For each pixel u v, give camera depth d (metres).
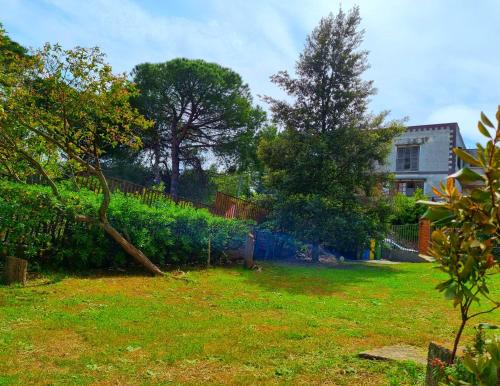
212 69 32.53
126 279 10.02
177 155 33.59
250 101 35.28
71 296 7.79
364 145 18.06
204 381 4.26
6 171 11.59
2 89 9.48
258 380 4.34
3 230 9.26
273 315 7.32
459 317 7.69
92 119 10.48
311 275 13.16
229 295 9.04
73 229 10.32
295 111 19.08
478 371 1.84
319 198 17.73
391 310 8.23
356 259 20.86
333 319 7.21
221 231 14.09
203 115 33.75
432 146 34.78
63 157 12.22
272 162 19.06
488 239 1.88
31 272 9.41
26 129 10.41
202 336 5.77
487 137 1.77
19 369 4.32
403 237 25.47
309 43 19.28
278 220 18.11
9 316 6.20
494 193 1.77
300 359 5.05
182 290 9.28
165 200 15.12
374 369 4.75
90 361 4.66
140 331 5.84
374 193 19.08
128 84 10.19
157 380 4.24
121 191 14.25
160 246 12.23
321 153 17.92
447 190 1.96
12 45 13.64
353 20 18.81
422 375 4.50
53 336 5.45
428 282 12.42
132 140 11.24
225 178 39.25
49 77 9.38
